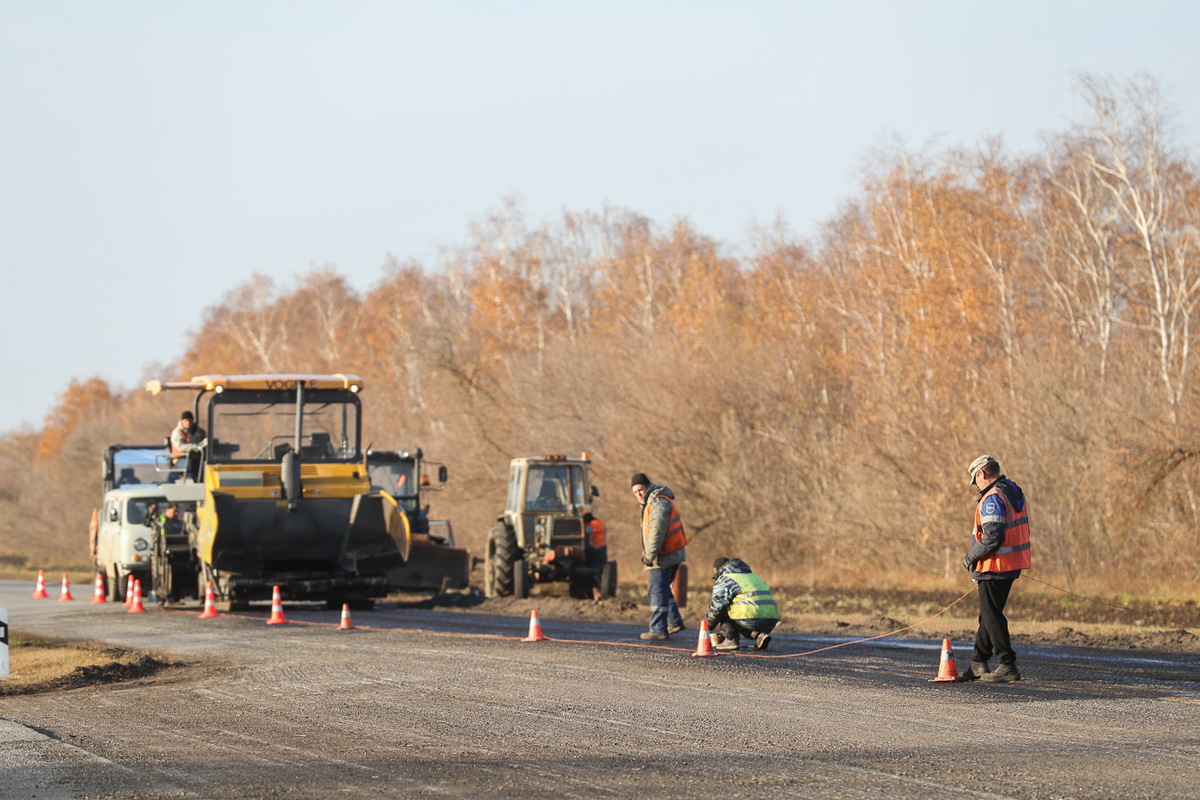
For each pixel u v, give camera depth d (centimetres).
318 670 3266
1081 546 7194
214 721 2538
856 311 10988
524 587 6228
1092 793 1717
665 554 3794
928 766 1909
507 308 15588
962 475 7675
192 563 5803
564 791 1816
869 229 11975
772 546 8875
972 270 9656
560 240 18950
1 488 17962
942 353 8850
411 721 2455
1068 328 9594
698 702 2567
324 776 1969
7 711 2755
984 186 10462
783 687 2741
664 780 1869
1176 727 2186
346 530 5362
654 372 9681
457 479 10850
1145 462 6706
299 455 5438
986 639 2766
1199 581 6569
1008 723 2244
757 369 9819
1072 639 3778
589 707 2545
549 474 6419
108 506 7238
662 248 16475
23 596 7606
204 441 5538
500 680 2972
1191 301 9081
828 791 1769
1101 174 10381
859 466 8425
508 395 10994
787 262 15438
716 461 9244
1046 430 7469
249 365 19338
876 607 5738
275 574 5378
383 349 16950
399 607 5747
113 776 1995
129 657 3653
